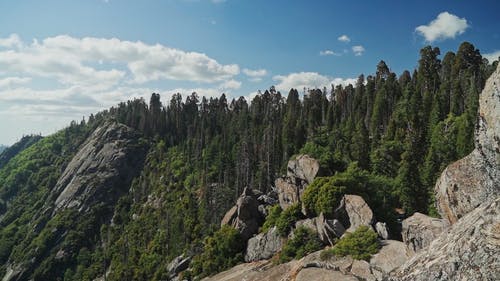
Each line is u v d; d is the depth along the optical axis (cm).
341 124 8744
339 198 3903
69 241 11494
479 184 1244
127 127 16825
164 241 8750
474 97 6150
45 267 10731
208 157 11144
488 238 897
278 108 13262
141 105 19212
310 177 4909
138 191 12875
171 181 11794
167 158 13862
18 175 17662
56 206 13475
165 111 17525
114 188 13762
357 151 6312
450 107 7500
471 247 915
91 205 13038
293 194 5069
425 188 4969
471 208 1264
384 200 4172
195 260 6119
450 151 5619
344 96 11506
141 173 14188
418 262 1047
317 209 4009
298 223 4228
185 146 13838
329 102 11244
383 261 2620
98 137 16375
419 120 6762
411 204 4631
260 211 5419
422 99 8000
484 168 1228
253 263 4472
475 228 947
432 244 1089
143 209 11456
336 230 3619
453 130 6094
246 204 5338
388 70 11431
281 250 4203
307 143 7794
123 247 10056
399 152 6344
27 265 10919
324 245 3731
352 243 2911
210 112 17150
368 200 3991
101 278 9619
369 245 2877
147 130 16788
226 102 17612
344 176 4303
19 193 16350
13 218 14525
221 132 13650
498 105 1118
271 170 8350
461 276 897
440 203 1472
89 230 12019
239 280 3634
